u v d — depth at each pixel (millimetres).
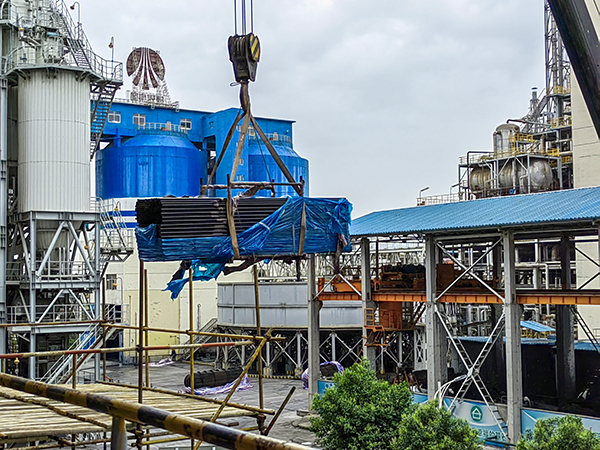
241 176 98938
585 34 6520
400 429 31500
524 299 42188
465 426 31094
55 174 54875
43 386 8445
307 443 43312
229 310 80125
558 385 52438
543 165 76875
